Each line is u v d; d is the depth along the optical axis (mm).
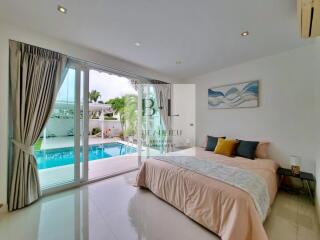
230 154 3117
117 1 1693
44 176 2619
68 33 2332
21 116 2197
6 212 2090
